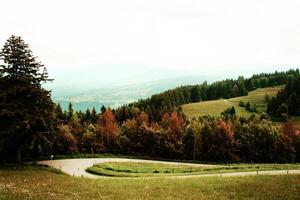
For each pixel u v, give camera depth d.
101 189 33.53
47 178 40.06
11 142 56.41
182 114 149.12
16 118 52.69
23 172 44.44
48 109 55.59
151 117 143.88
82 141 105.19
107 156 92.88
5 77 53.59
